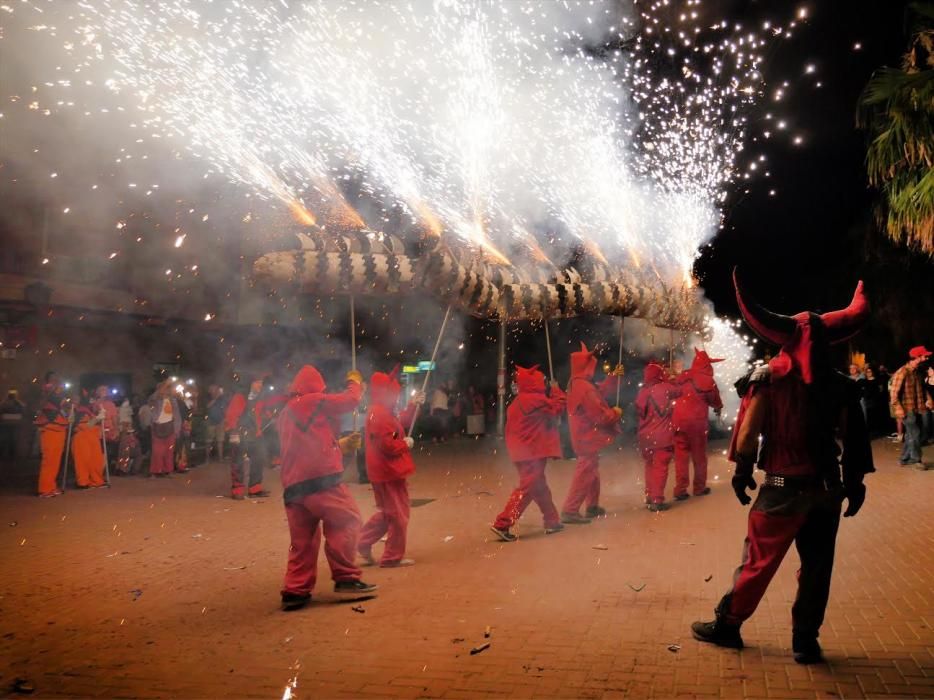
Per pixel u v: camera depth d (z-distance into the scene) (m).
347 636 5.34
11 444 17.39
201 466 16.62
